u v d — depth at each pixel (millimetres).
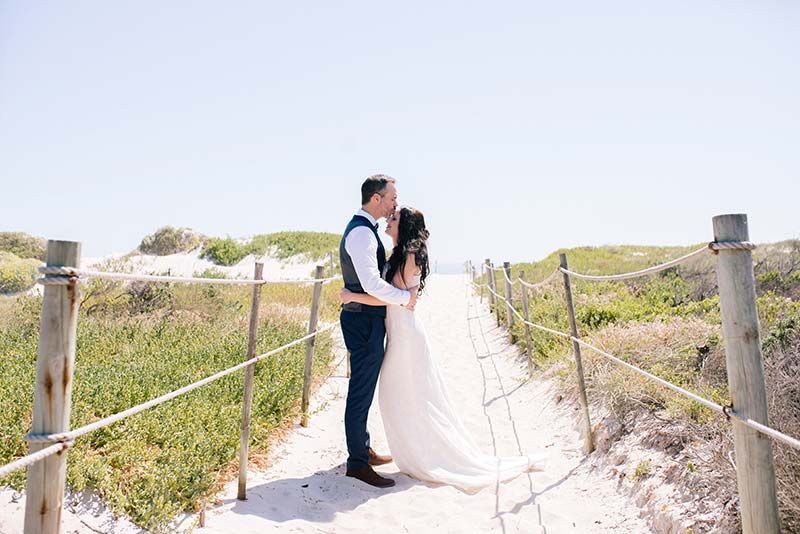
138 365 5984
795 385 3758
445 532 3635
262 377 6145
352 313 4484
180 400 5020
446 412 4680
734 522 3062
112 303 9852
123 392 4859
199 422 4578
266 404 5504
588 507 4027
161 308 9984
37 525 1906
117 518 3383
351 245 4316
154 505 3395
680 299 9398
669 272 11141
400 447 4547
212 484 4000
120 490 3518
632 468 4195
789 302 6234
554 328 8766
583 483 4434
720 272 2553
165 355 6574
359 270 4254
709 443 3793
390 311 4594
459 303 16953
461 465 4562
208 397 5293
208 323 9078
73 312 1981
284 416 5660
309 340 5781
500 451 5289
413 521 3783
